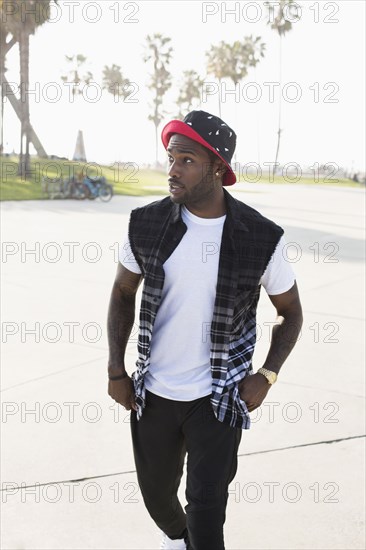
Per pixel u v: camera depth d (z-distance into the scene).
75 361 5.32
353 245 12.48
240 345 2.37
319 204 23.62
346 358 5.48
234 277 2.24
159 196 27.17
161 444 2.42
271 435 3.97
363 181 48.88
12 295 7.64
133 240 2.33
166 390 2.34
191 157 2.18
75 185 23.45
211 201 2.25
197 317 2.29
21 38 30.28
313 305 7.41
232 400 2.29
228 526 3.05
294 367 5.21
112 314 2.46
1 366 5.18
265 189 35.84
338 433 4.02
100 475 3.50
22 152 29.06
